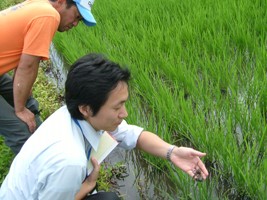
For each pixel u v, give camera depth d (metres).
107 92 0.95
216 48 2.88
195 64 2.65
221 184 1.90
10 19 1.62
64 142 1.00
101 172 2.00
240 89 2.49
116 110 0.99
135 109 2.33
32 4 1.62
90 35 3.31
